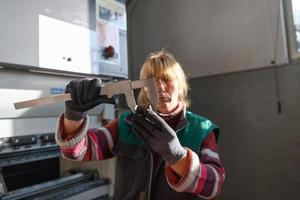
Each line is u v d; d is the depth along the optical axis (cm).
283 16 114
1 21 67
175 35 149
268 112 117
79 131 62
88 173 109
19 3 71
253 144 121
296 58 111
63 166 116
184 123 74
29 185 100
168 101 73
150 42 158
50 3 79
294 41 112
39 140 80
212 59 135
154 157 71
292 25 113
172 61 76
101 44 95
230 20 129
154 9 156
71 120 59
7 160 77
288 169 112
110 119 99
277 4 114
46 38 77
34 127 78
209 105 136
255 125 121
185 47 145
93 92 51
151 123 54
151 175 70
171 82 73
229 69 129
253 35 121
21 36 71
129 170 74
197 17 140
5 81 71
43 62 76
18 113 73
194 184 57
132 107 52
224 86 131
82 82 53
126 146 76
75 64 85
